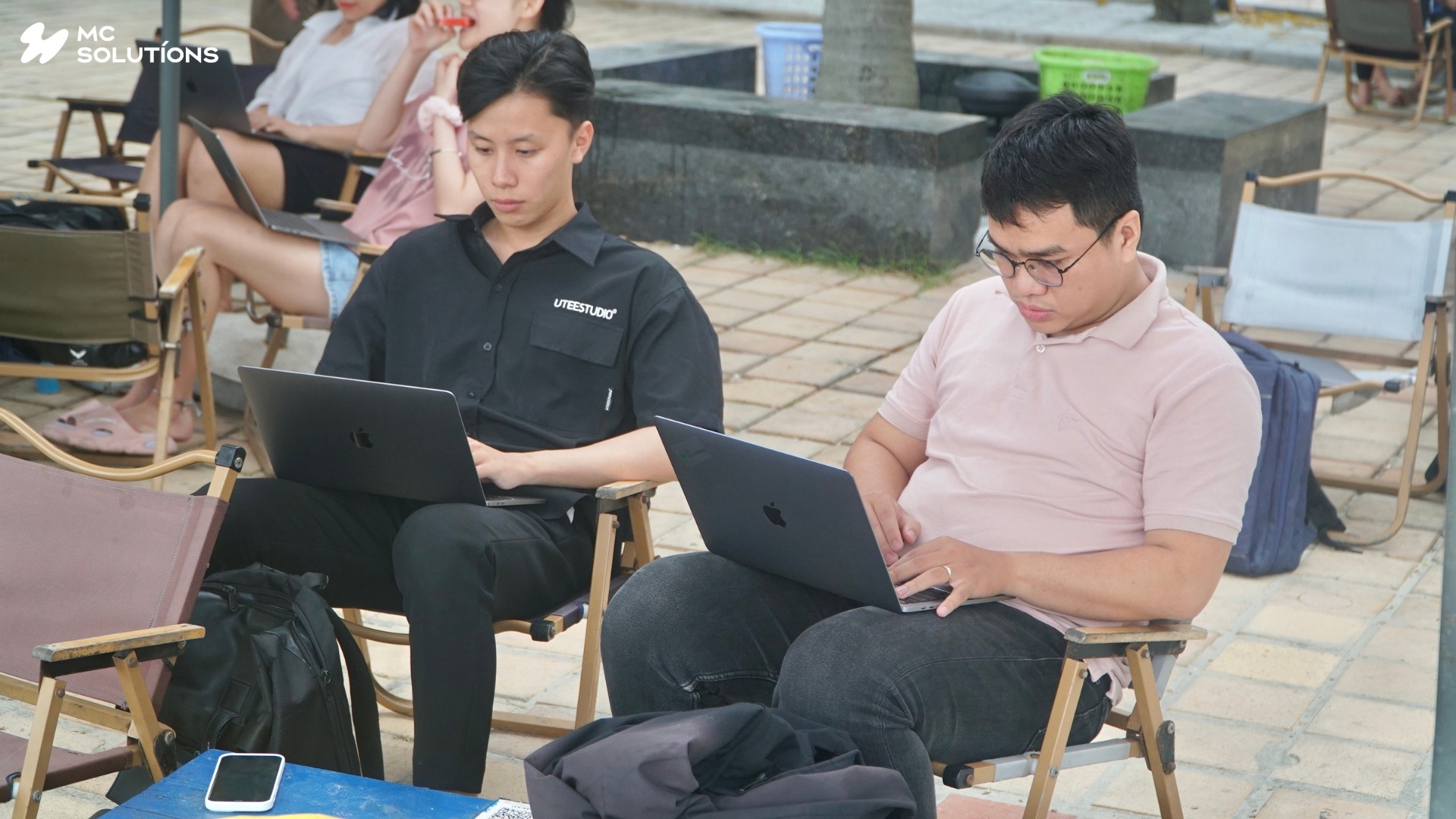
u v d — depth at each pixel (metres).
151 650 2.88
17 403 6.25
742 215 9.29
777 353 7.41
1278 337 7.97
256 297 7.33
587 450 3.55
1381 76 14.50
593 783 2.47
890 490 3.37
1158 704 2.97
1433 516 5.70
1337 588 5.09
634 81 10.03
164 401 5.20
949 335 3.35
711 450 3.03
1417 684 4.41
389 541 3.60
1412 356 7.64
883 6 10.44
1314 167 10.19
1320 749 4.03
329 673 3.15
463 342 3.70
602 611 3.47
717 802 2.51
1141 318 2.99
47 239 4.88
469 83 3.56
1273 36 18.61
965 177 9.15
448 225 3.78
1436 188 11.26
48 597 3.10
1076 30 18.62
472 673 3.21
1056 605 2.95
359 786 2.78
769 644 3.18
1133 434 2.99
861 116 9.12
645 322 3.64
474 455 3.48
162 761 2.93
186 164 6.81
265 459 5.64
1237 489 2.94
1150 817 3.68
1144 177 9.16
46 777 2.83
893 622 2.94
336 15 7.26
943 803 3.73
